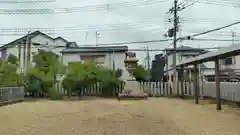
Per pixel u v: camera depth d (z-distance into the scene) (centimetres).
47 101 1321
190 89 1642
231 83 1226
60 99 1482
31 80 1575
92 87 1719
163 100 1402
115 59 2455
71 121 711
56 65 1609
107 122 689
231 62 2652
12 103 1230
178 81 1738
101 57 2481
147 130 612
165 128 630
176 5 1970
